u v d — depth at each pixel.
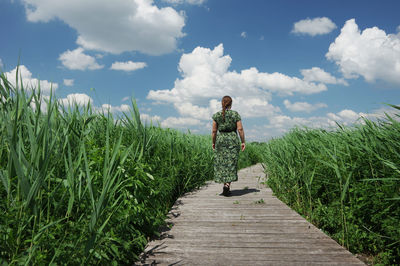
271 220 3.88
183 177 6.02
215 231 3.42
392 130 3.12
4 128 1.95
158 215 3.58
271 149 6.33
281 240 3.09
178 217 4.06
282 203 4.95
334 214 3.47
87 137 3.55
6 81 2.07
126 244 2.37
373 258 2.71
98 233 1.90
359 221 3.06
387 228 2.73
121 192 2.85
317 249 2.82
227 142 5.48
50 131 2.10
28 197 1.63
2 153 2.17
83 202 2.25
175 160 5.76
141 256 2.66
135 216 2.77
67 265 1.76
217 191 6.21
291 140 5.52
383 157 3.17
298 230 3.44
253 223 3.75
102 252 2.07
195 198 5.42
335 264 2.47
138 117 4.14
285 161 5.29
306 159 4.68
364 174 3.50
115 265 2.13
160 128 5.49
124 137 4.22
